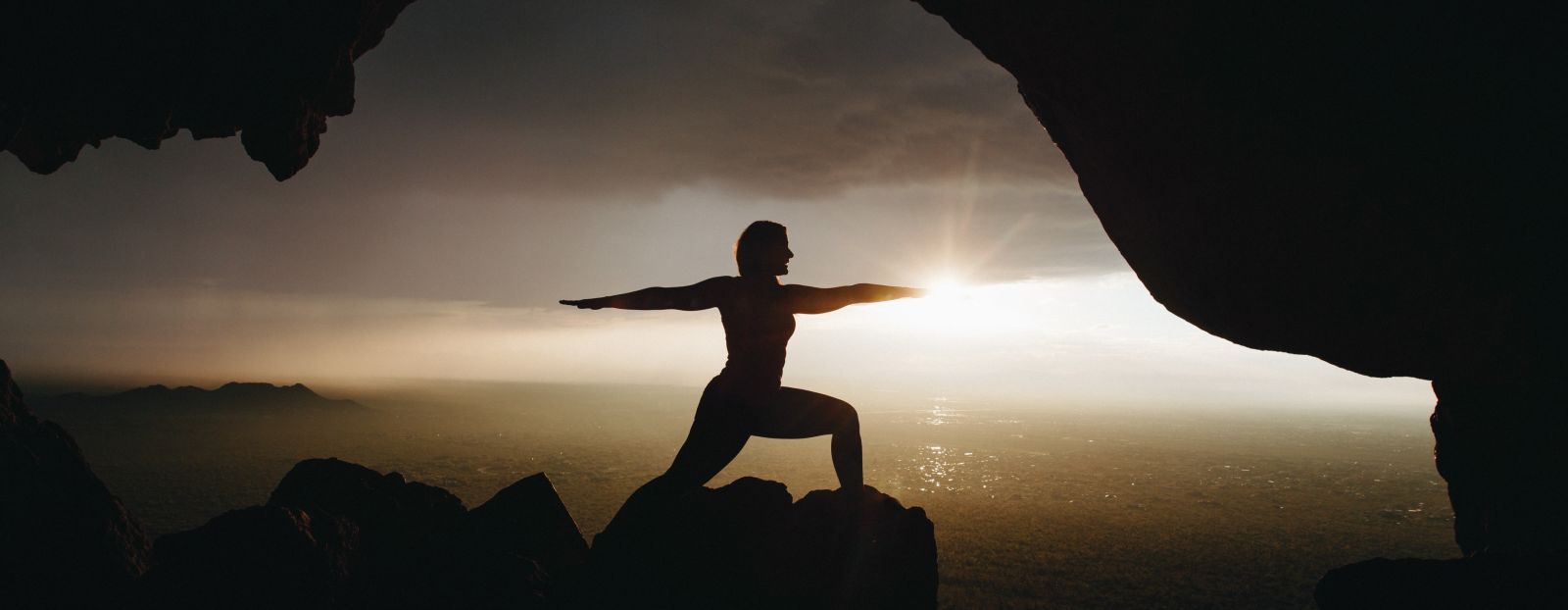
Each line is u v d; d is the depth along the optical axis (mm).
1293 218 5754
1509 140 4480
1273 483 186500
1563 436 8531
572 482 157000
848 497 3775
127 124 6199
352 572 5168
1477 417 9656
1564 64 4012
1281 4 4711
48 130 6094
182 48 5832
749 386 3473
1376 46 4566
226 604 4504
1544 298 4871
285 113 6617
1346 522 127188
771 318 3496
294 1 6035
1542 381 5359
